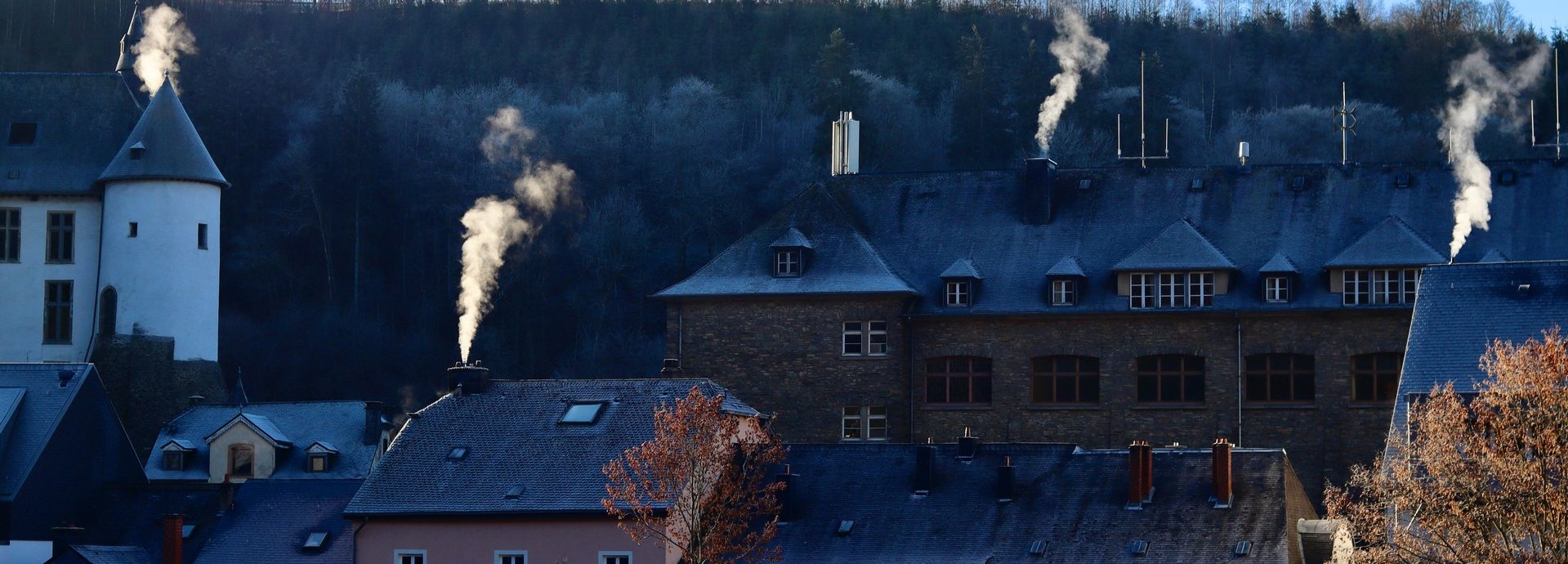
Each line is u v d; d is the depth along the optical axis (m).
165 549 173.88
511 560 163.25
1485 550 119.62
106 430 196.62
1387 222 198.62
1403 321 194.12
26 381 195.38
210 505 186.00
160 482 198.50
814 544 158.38
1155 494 155.00
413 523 165.75
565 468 167.88
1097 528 153.38
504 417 175.50
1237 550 147.50
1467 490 121.25
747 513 155.25
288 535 173.00
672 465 153.38
